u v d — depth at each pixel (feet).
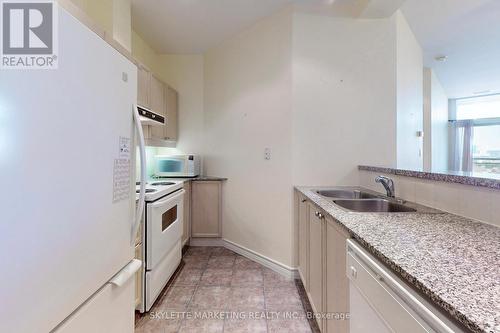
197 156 11.48
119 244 3.39
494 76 16.21
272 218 8.71
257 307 6.42
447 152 21.20
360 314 3.14
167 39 10.57
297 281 7.79
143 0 7.91
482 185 3.69
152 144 9.71
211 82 11.51
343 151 8.07
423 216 4.11
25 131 2.02
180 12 8.57
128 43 7.65
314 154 8.04
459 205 4.12
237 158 10.18
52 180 2.26
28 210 2.05
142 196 3.76
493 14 8.77
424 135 14.94
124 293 3.59
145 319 5.97
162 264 7.03
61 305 2.37
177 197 8.12
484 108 20.99
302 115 8.00
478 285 1.97
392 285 2.38
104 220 3.03
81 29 2.59
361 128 8.05
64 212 2.39
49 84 2.22
